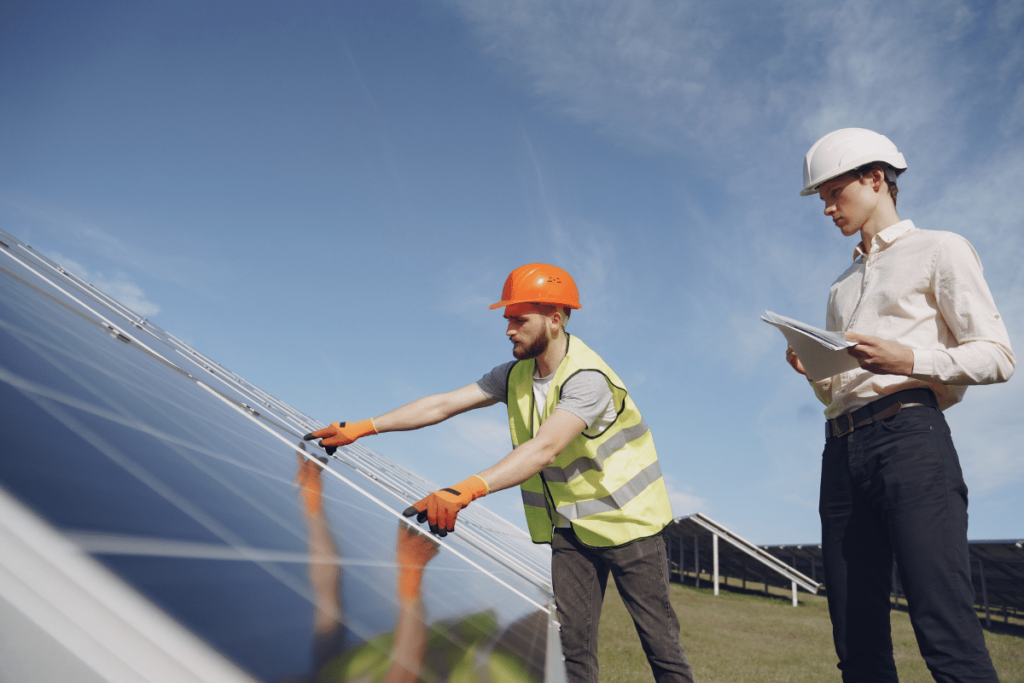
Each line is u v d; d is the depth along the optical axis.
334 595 0.81
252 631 0.55
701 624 12.96
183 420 1.29
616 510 2.49
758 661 8.56
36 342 0.98
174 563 0.57
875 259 2.35
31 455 0.57
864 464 2.17
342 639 0.67
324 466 2.42
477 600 1.65
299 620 0.64
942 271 2.11
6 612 0.42
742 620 14.41
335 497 1.74
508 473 1.97
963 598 1.92
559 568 2.70
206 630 0.49
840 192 2.41
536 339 2.47
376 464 4.91
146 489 0.71
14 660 0.40
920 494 2.01
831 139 2.45
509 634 1.46
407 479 5.26
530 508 2.84
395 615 0.92
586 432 2.43
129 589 0.48
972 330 2.02
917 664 8.84
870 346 1.95
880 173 2.35
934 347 2.14
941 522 1.97
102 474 0.65
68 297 2.21
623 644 8.84
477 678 0.86
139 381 1.38
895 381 2.14
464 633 1.12
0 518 0.45
